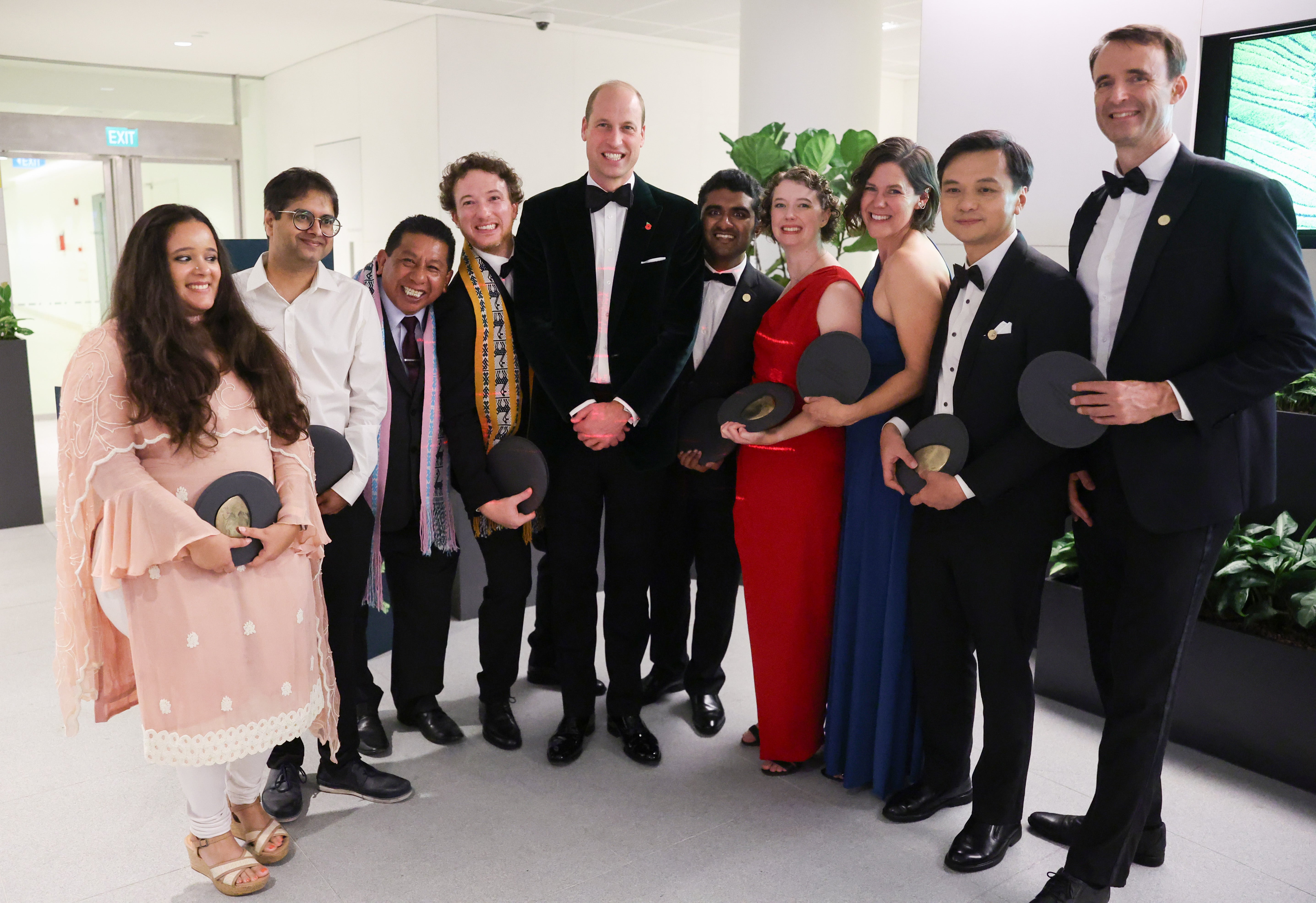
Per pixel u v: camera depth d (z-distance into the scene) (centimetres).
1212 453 196
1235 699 290
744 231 284
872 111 632
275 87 1038
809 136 459
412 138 841
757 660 280
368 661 369
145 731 200
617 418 266
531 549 324
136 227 198
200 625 199
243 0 739
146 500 190
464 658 369
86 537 198
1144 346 201
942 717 251
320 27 828
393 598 303
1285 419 325
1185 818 261
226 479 200
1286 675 278
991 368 222
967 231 222
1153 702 205
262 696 209
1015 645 229
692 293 278
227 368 208
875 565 259
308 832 252
